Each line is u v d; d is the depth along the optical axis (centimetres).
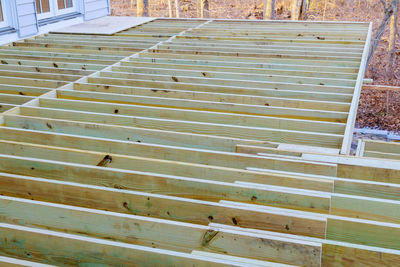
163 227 165
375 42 1277
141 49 511
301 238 154
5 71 411
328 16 1798
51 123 284
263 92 354
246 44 529
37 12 646
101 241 154
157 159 232
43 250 160
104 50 507
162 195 192
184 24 709
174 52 492
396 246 164
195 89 369
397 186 195
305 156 229
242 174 209
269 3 1237
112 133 275
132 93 358
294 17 1418
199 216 181
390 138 1020
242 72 418
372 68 1424
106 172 211
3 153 248
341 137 256
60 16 693
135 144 247
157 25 701
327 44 522
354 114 305
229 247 159
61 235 157
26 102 337
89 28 657
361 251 149
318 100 343
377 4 1788
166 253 147
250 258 156
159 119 288
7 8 569
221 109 321
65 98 350
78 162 236
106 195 192
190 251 164
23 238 161
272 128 290
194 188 200
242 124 294
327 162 223
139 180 207
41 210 178
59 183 197
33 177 209
